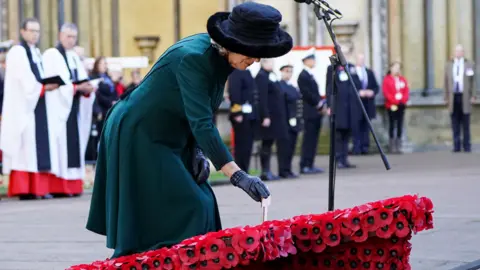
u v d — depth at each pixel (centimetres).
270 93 2234
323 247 657
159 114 695
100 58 2381
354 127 2534
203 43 688
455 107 3044
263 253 632
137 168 697
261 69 2217
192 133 712
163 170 694
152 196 695
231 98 2180
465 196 1614
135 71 2650
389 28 3250
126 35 3331
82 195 1977
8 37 3272
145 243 697
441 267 911
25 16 3272
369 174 2255
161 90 692
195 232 691
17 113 1878
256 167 2512
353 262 669
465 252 1003
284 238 645
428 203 659
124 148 698
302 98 2419
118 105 720
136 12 3338
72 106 1934
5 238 1245
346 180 2078
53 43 3288
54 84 1889
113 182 704
